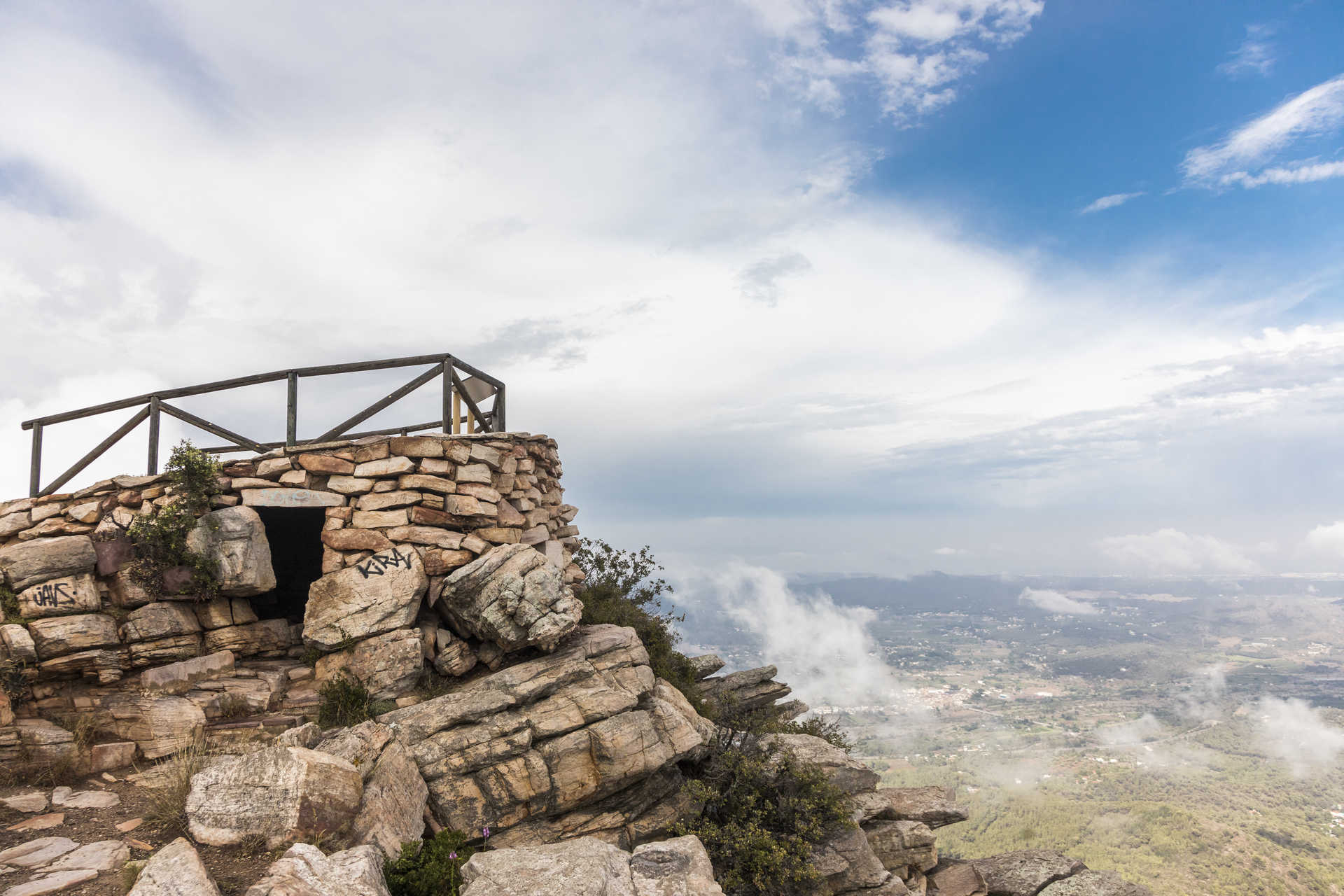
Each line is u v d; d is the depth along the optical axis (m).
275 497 11.63
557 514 15.98
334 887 5.75
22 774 8.99
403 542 11.53
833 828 11.42
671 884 7.04
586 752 9.78
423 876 6.86
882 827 13.17
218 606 11.43
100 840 7.21
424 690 10.72
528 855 7.02
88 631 10.38
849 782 12.62
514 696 10.05
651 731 10.35
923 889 13.24
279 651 11.77
